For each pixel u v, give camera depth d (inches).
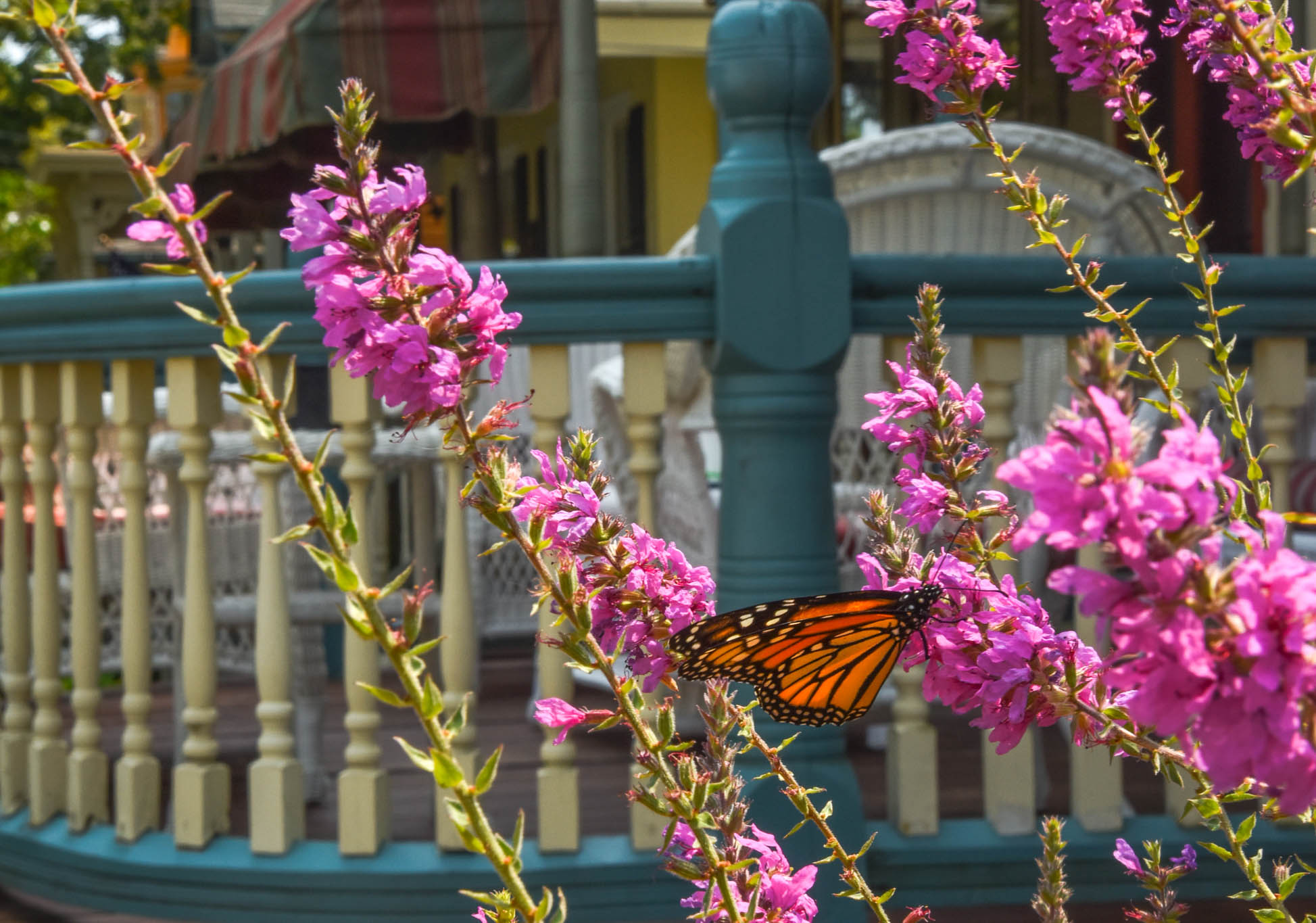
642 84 525.0
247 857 132.7
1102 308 74.1
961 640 57.6
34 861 144.6
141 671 140.2
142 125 846.5
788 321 126.6
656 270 128.6
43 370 146.9
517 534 55.9
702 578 62.9
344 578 42.9
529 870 129.0
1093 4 74.5
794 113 129.3
